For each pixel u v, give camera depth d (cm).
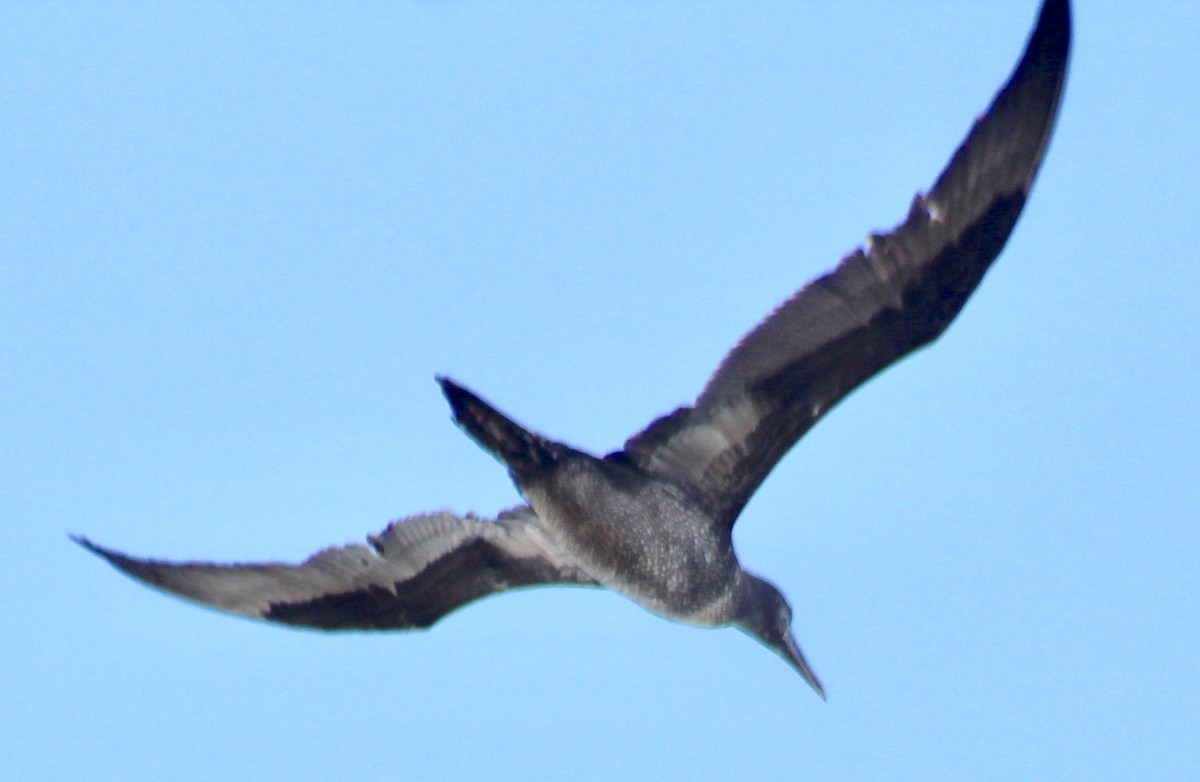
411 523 1612
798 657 1723
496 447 1528
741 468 1574
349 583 1612
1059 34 1439
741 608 1662
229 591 1580
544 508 1548
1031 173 1457
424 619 1622
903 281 1484
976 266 1476
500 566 1636
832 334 1514
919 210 1462
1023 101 1455
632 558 1564
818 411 1541
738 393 1549
